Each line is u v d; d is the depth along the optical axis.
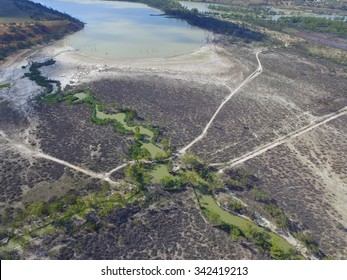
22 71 114.31
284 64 129.00
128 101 97.06
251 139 82.75
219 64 126.25
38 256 50.75
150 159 73.38
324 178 71.00
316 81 116.00
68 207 59.94
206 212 60.25
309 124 90.38
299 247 54.97
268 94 105.31
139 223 57.12
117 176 68.25
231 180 67.75
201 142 80.69
